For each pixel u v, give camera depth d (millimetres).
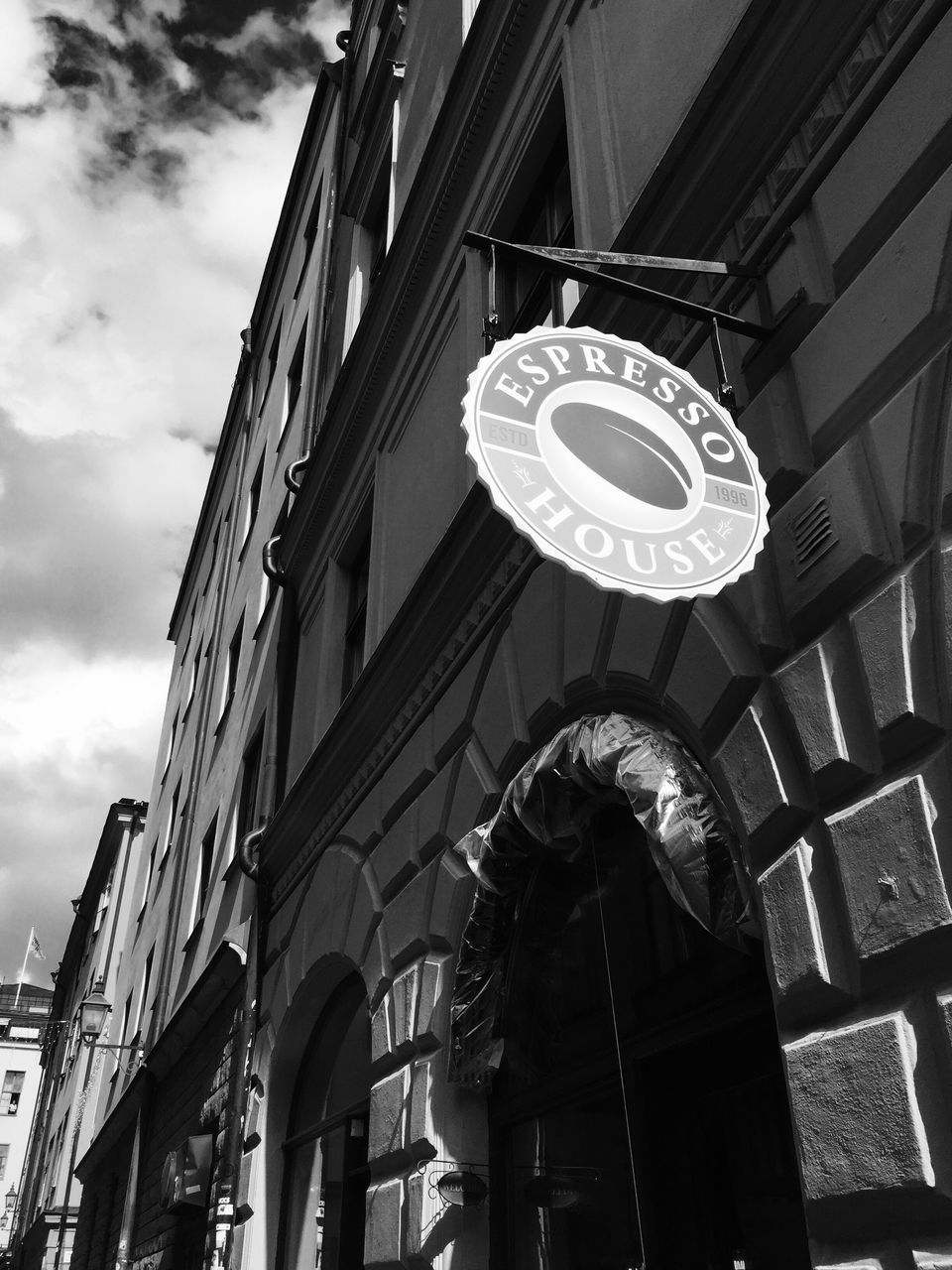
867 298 3443
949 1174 2508
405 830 6805
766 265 4051
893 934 2783
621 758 4215
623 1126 4383
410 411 8820
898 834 2854
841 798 3168
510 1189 5312
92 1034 18172
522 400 3383
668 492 3336
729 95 4195
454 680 6547
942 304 3135
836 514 3363
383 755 7504
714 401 3684
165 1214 12820
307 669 11062
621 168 5727
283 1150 9016
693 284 4477
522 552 5773
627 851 4773
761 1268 3557
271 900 10305
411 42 11648
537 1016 5156
